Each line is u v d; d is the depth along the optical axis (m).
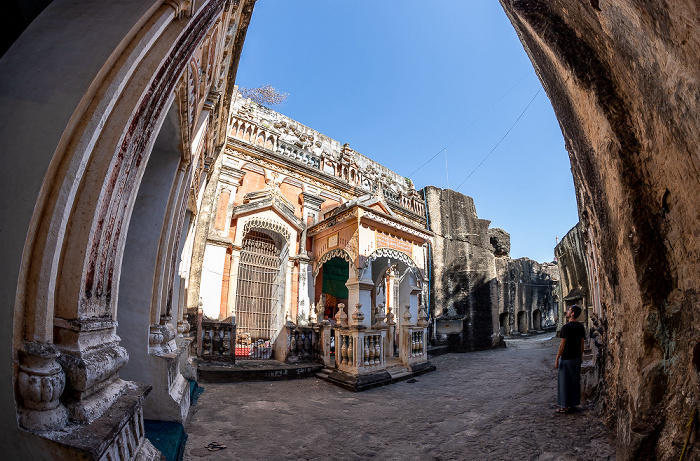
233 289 10.43
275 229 11.56
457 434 5.08
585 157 5.55
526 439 4.70
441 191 19.92
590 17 3.92
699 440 2.67
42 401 1.73
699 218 2.91
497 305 19.34
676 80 2.66
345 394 7.72
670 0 2.24
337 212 10.63
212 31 4.02
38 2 2.69
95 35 2.14
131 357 4.02
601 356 5.73
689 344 3.01
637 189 3.81
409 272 12.41
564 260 19.72
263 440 4.59
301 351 10.39
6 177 1.80
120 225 2.64
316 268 11.76
